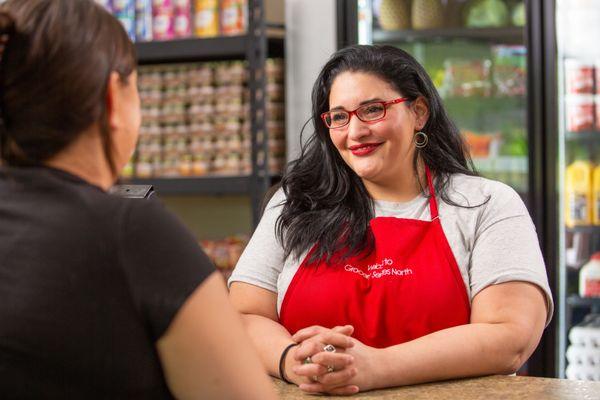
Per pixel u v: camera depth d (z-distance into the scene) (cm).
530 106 303
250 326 162
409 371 141
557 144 302
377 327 163
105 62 87
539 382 140
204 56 338
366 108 167
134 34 343
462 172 179
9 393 83
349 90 168
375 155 168
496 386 139
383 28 347
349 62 171
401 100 168
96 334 84
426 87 174
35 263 85
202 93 335
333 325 166
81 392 84
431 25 346
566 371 323
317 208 176
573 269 339
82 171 89
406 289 164
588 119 324
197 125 337
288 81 352
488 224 167
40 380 83
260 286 174
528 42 302
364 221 172
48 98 85
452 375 145
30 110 86
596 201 324
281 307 171
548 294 161
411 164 176
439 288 163
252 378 89
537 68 301
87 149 89
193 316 85
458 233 167
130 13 341
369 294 165
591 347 320
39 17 86
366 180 177
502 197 170
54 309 84
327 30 346
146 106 341
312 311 167
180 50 334
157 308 84
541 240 304
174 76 339
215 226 383
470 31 332
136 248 85
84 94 85
